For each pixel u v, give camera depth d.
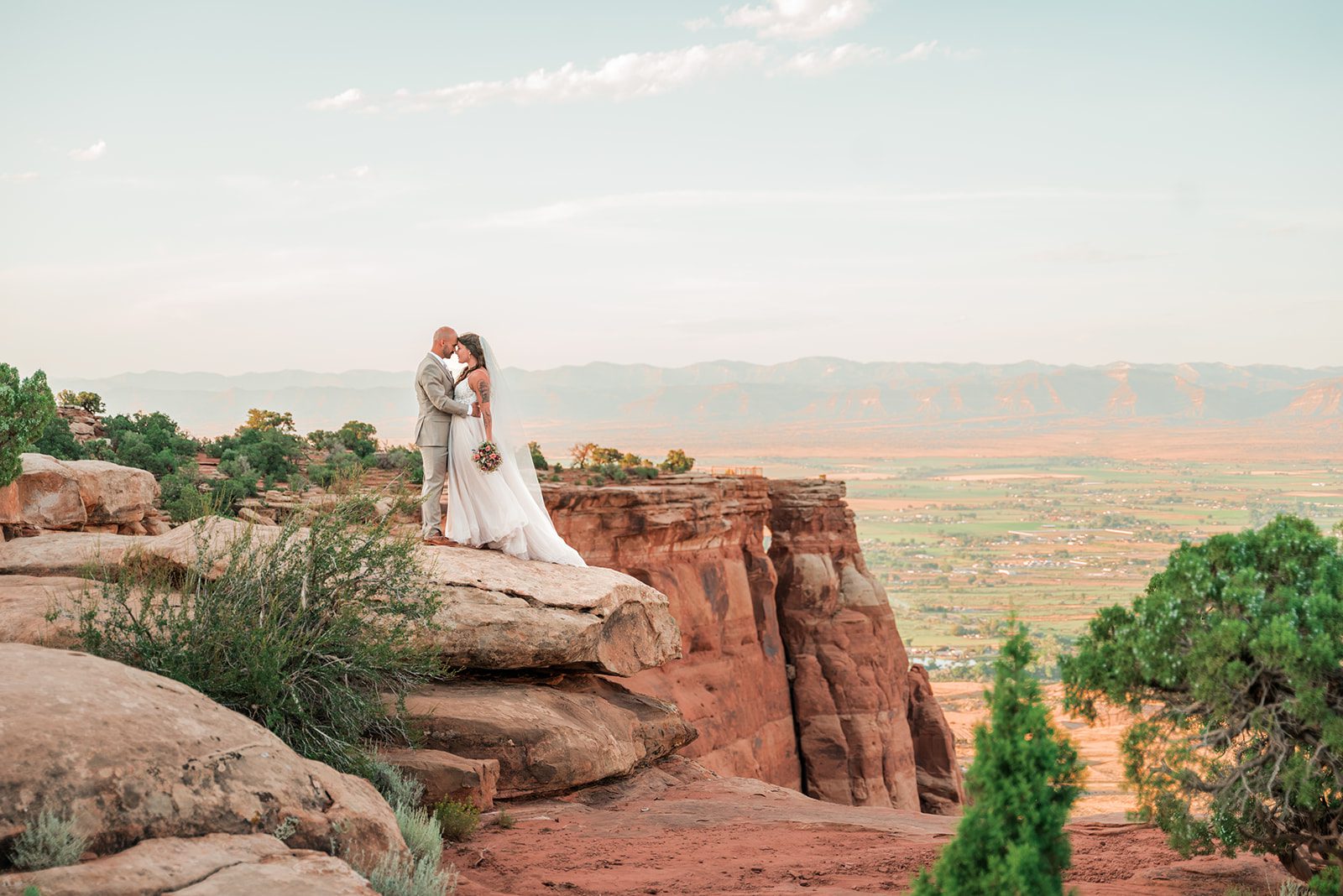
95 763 5.53
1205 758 7.20
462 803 9.53
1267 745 6.97
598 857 8.49
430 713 10.86
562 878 7.68
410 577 10.46
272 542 10.40
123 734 5.85
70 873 4.82
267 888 5.12
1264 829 7.05
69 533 15.82
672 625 14.87
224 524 11.67
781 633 55.75
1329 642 6.43
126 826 5.38
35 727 5.55
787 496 57.34
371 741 10.04
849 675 54.41
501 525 13.66
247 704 8.59
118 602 8.95
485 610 12.34
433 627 10.96
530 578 13.26
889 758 54.34
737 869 7.92
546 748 11.41
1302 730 6.72
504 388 14.02
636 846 8.98
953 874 4.95
